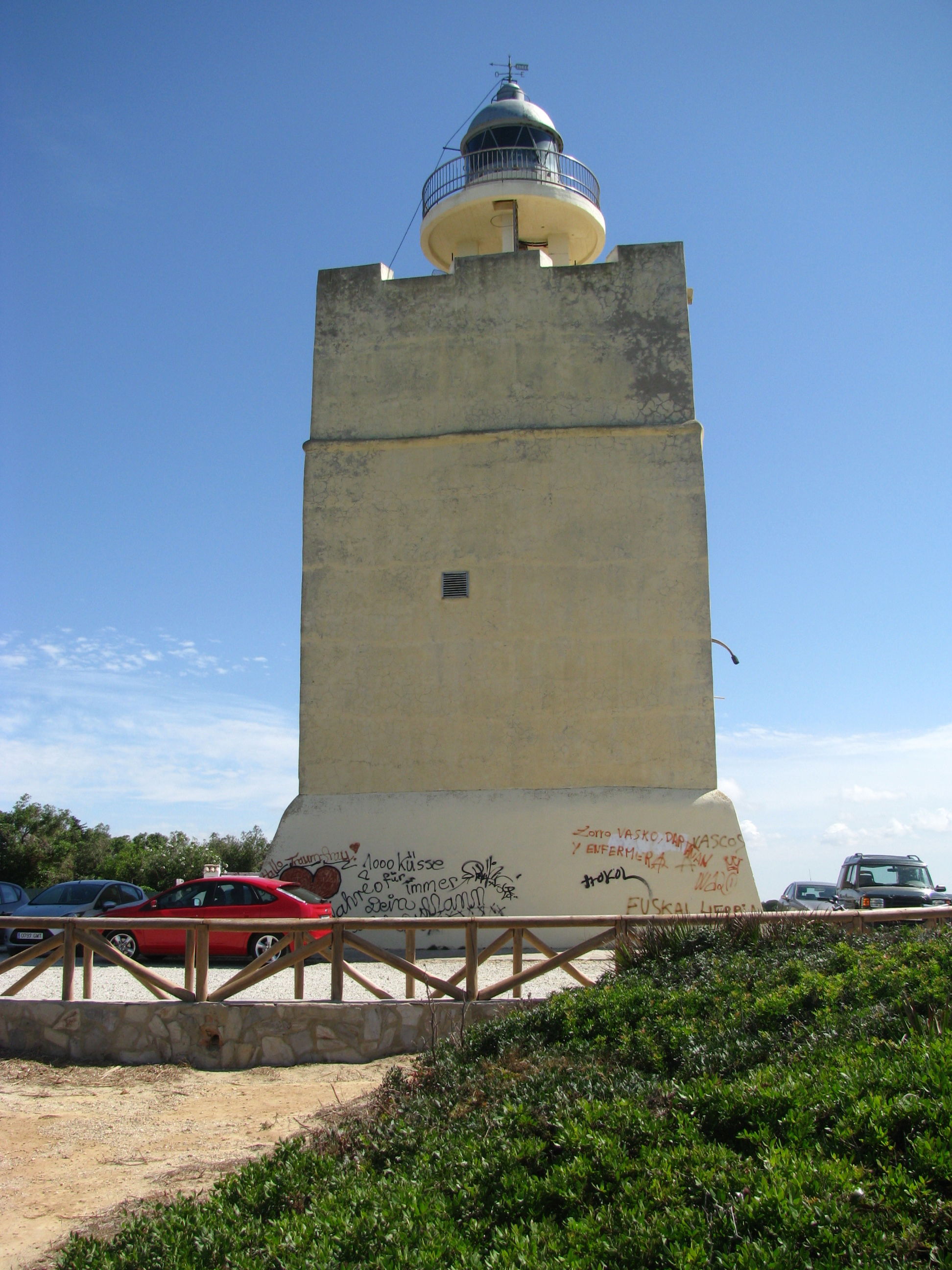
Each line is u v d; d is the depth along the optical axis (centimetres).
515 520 1962
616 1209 454
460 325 2066
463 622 1938
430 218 2369
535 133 2416
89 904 1919
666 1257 412
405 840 1831
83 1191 684
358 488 2020
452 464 2002
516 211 2295
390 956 1012
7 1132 807
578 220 2356
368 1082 909
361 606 1970
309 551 2006
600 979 928
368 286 2112
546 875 1783
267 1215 537
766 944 916
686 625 1898
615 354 2020
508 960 1599
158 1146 773
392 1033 986
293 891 1655
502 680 1905
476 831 1822
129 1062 1005
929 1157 436
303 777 1917
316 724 1934
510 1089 641
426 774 1888
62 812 4178
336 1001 1003
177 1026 1012
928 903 2047
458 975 1004
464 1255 439
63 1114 855
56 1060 1009
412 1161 562
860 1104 485
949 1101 469
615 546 1938
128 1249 507
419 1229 473
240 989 1023
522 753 1873
